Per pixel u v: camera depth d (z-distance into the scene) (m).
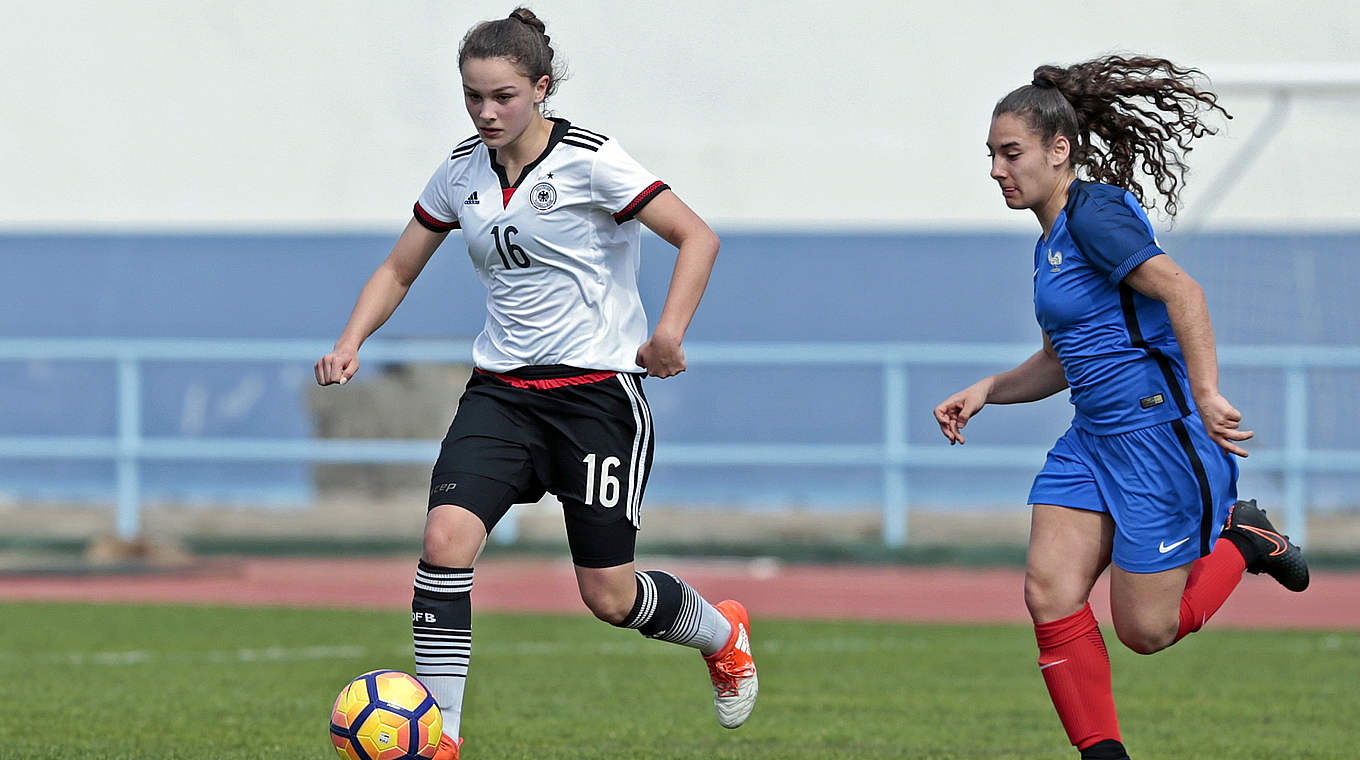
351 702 19.25
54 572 51.75
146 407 75.56
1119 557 19.47
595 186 19.34
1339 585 49.56
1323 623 41.66
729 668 22.00
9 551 57.16
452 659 19.44
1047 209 19.72
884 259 73.38
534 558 56.00
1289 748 24.83
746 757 23.83
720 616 21.67
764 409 73.19
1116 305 19.19
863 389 72.75
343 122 73.38
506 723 26.95
